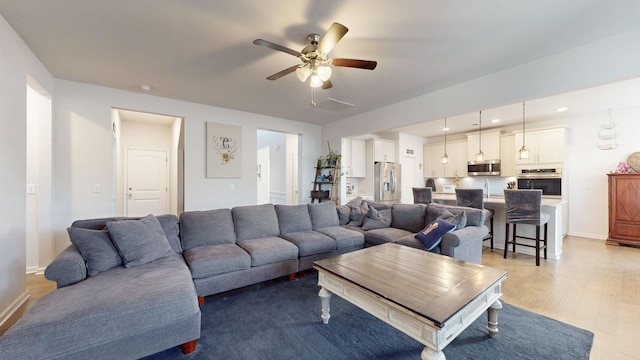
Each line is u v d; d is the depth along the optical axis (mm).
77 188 3498
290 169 6723
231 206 4816
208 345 1910
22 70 2436
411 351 1854
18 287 2379
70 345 1421
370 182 6656
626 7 1958
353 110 4844
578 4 1929
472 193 4152
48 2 1920
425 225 3754
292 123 5676
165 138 6695
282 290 2848
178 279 1993
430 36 2367
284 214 3703
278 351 1849
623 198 4684
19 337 1342
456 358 1772
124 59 2834
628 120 4879
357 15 2068
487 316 2193
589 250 4387
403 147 7227
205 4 1948
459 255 3020
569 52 2613
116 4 1949
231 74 3227
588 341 1944
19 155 2367
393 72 3125
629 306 2473
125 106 3826
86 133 3551
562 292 2783
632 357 1768
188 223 2969
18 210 2361
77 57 2793
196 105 4453
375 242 3621
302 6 1964
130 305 1615
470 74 3197
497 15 2062
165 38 2420
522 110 4949
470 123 6051
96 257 2131
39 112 3234
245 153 4988
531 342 1938
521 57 2766
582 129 5367
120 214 5922
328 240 3365
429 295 1686
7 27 2168
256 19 2131
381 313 1767
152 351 1662
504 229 4438
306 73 2453
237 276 2682
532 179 5641
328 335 2039
